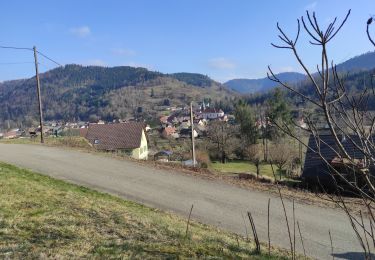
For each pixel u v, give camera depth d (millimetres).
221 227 10320
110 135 47156
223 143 54781
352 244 9492
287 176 30141
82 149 23125
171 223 9352
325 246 9305
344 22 2074
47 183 12680
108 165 17859
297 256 8141
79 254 5980
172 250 6578
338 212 12312
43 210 8484
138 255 6148
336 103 2207
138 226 8094
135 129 47750
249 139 57062
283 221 11250
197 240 7629
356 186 2229
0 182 10812
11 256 5633
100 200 10797
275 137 37656
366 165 2172
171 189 14289
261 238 9617
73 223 7715
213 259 6402
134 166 18062
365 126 2186
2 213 7855
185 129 83688
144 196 13094
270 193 14703
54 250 6066
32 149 21734
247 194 14320
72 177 14891
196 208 12133
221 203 12883
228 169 42812
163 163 19812
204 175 17250
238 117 58969
